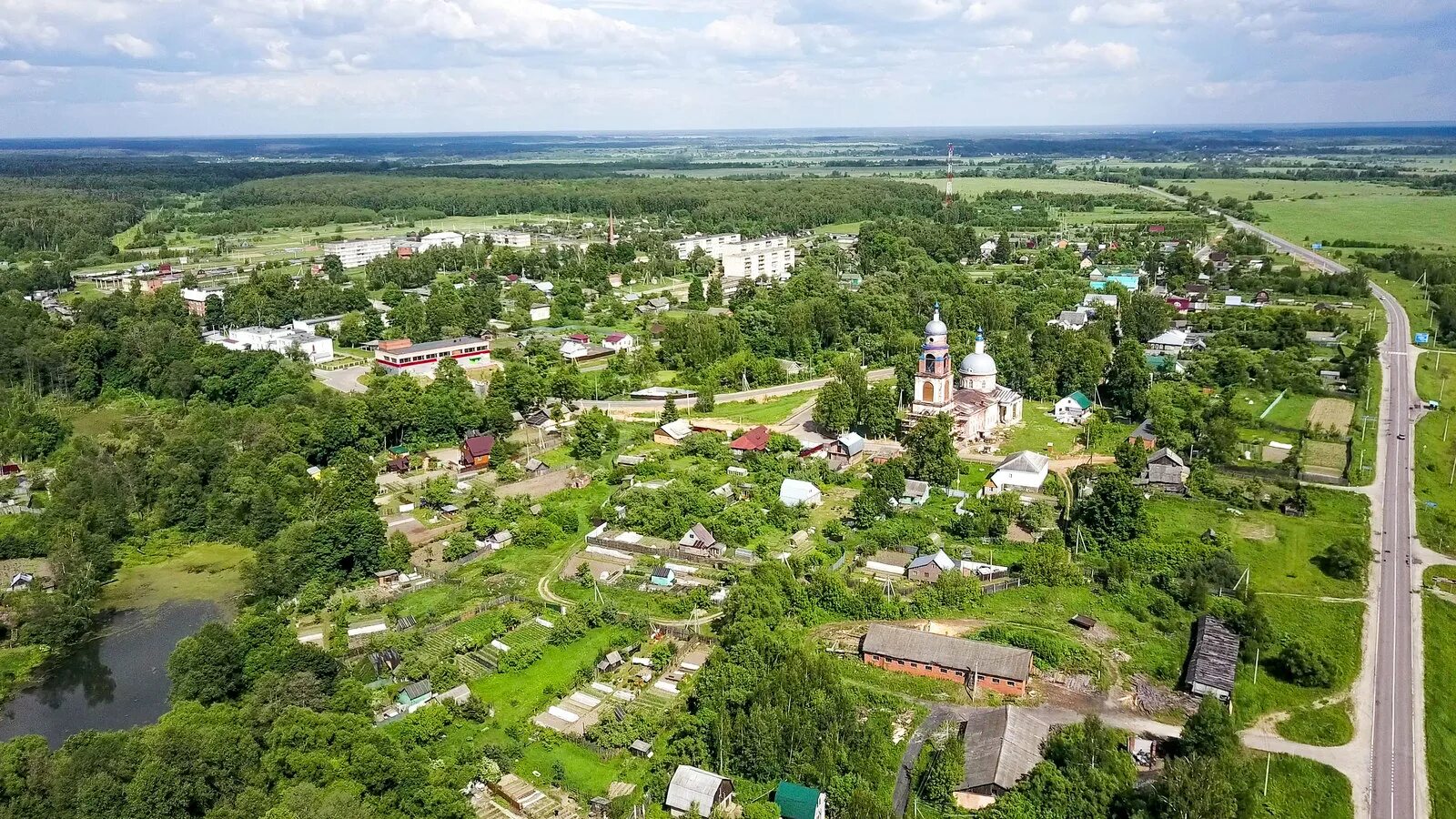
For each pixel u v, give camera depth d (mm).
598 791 109562
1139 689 127312
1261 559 165250
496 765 112438
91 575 166125
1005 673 125938
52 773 99812
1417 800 106688
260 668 126000
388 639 142250
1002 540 174125
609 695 128000
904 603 148375
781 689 114875
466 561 170125
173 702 127375
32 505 199750
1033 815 101188
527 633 145000
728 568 163000
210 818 95375
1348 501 188625
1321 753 114500
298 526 167375
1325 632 140500
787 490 192875
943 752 109625
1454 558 165500
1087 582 156875
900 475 189750
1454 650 137500
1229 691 123375
